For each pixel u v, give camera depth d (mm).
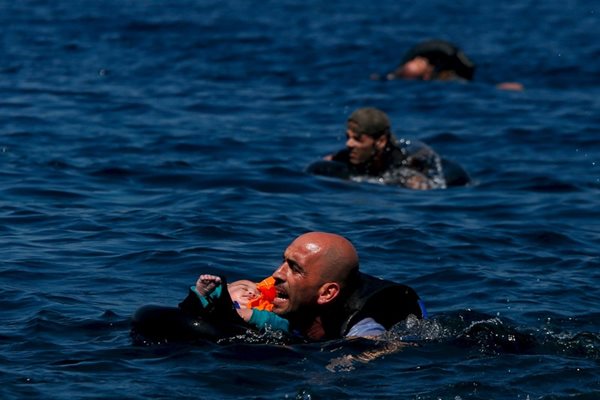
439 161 38562
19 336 20891
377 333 21438
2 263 25297
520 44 78562
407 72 62125
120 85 55219
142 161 38250
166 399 18172
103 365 19531
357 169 38125
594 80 64312
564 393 19016
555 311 23766
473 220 32500
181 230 29047
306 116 50000
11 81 54688
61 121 45031
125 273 25172
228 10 88312
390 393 18797
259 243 28312
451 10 98250
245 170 37812
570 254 28719
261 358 20109
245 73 61531
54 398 17984
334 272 21469
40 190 33125
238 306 21672
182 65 62781
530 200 35688
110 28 74875
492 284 25625
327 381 19234
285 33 77312
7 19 76688
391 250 28391
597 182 38844
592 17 95938
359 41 75688
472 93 58219
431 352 20766
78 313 22250
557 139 46781
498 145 45656
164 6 88000
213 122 47000
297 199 34219
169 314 20953
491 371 19906
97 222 29594
